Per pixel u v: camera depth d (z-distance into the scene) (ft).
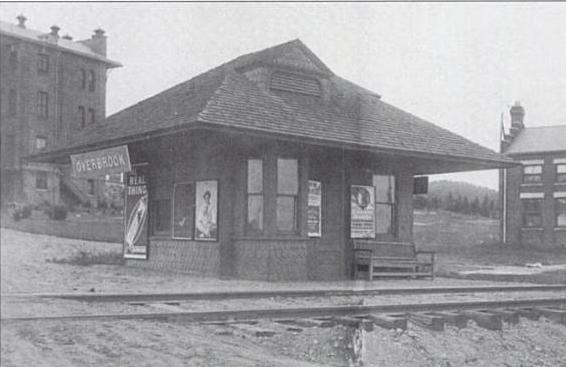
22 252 31.27
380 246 61.67
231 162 54.13
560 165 87.97
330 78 62.03
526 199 90.02
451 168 69.26
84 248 55.52
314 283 50.93
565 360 32.91
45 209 32.42
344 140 54.70
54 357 20.39
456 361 29.63
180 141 56.49
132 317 27.84
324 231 58.08
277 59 57.67
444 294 46.65
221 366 22.45
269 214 52.60
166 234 59.31
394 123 63.05
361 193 60.59
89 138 50.42
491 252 84.58
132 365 20.79
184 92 57.11
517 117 90.58
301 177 55.11
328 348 27.76
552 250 86.63
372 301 39.40
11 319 24.11
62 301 30.42
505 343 33.40
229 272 53.57
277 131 50.80
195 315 29.60
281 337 28.43
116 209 53.42
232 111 50.47
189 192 56.65
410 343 30.32
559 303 42.57
